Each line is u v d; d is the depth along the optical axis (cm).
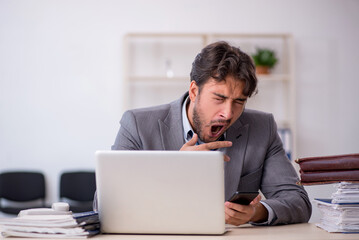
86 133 517
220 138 207
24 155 514
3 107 514
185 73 527
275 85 525
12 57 515
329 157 163
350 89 531
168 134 204
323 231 162
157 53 526
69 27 519
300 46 530
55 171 514
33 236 148
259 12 527
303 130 527
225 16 525
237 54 178
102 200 152
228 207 163
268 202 182
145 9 523
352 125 530
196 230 151
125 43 505
